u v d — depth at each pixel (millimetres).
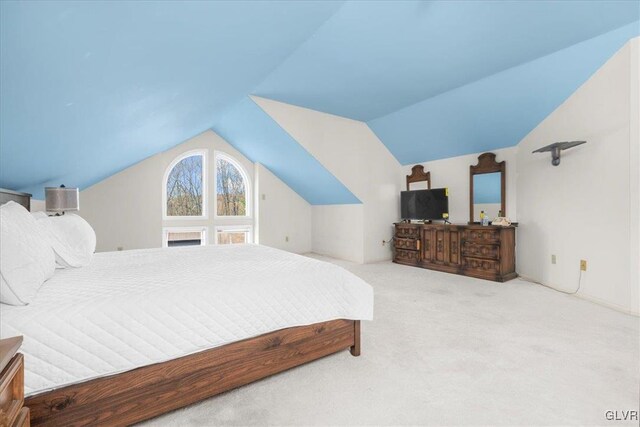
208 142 5551
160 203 5031
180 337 1387
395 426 1332
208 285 1525
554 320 2521
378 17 2193
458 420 1363
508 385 1618
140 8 1031
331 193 5504
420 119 4461
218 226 5691
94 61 1186
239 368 1553
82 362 1187
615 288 2783
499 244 3885
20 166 2000
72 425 1173
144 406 1314
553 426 1321
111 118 1934
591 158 3000
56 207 2967
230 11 1427
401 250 5133
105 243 4637
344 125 4898
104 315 1239
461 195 4762
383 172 5465
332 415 1404
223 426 1342
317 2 1823
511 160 4172
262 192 5957
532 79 3156
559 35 2482
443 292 3393
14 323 1102
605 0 2047
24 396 1087
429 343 2115
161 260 2145
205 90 2531
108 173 4258
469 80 3377
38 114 1362
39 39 890
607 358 1885
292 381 1671
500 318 2576
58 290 1372
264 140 4898
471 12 2158
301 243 6434
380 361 1879
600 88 2861
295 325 1722
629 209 2654
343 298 1905
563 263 3375
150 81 1699
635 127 2580
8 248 1179
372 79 3336
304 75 3217
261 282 1652
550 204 3541
